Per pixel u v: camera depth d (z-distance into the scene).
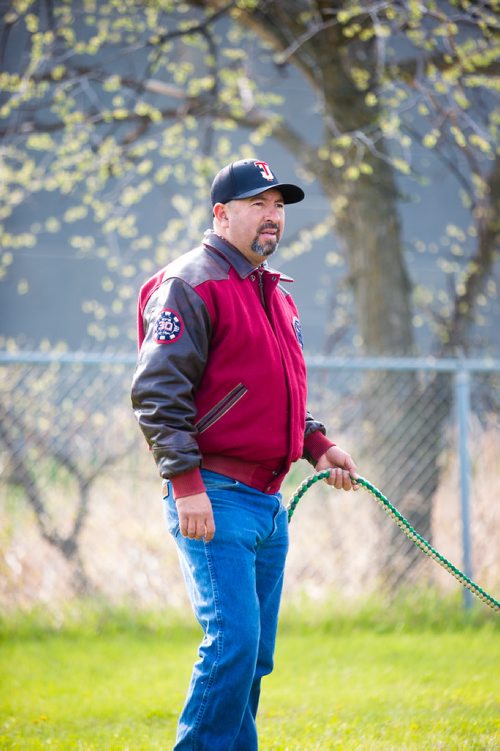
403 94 29.03
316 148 32.16
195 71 34.44
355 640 23.12
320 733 14.55
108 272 55.69
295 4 30.12
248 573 10.50
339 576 25.42
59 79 30.28
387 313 30.41
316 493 25.44
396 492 25.97
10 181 33.31
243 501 10.78
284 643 22.72
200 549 10.48
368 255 30.66
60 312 55.41
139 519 24.17
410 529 12.66
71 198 54.09
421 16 26.64
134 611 24.00
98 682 18.80
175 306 10.48
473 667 19.91
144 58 41.44
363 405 26.08
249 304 10.91
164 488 10.97
